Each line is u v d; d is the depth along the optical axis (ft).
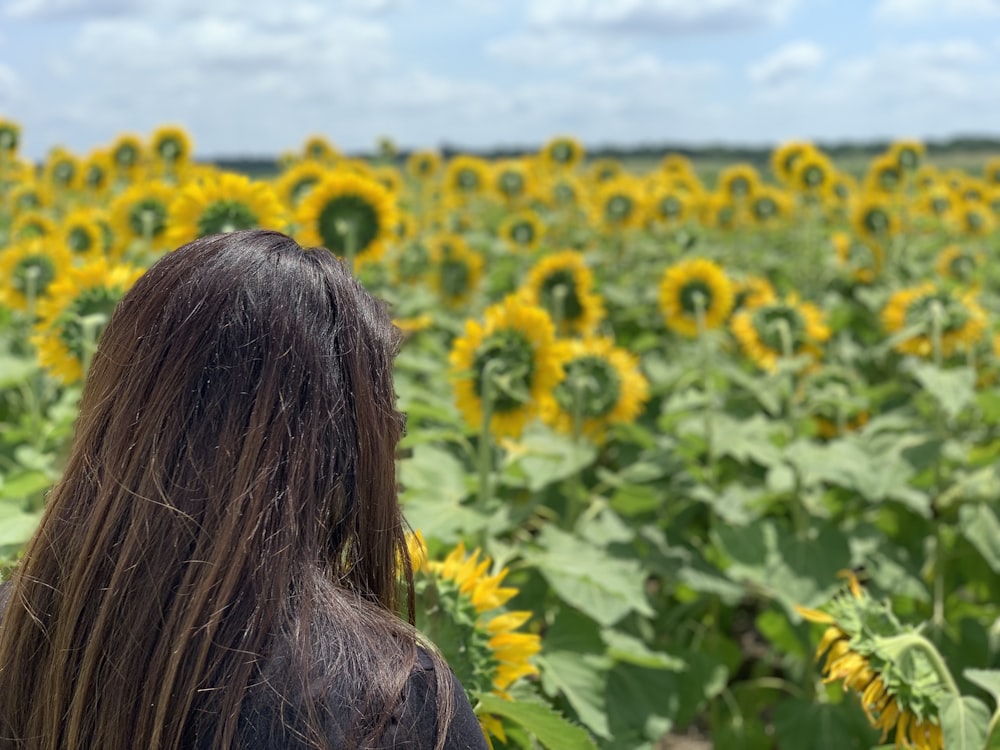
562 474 11.29
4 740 4.16
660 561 11.75
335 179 12.51
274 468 3.89
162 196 16.35
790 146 29.91
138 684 3.78
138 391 3.99
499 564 9.63
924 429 14.30
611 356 12.87
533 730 6.77
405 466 10.42
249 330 3.99
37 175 39.22
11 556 7.88
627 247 33.37
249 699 3.73
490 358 10.52
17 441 12.44
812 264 29.55
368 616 4.01
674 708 10.35
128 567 3.84
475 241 32.19
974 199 39.45
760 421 14.61
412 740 3.83
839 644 7.04
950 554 13.34
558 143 36.81
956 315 14.70
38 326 10.90
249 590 3.79
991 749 6.76
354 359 4.11
